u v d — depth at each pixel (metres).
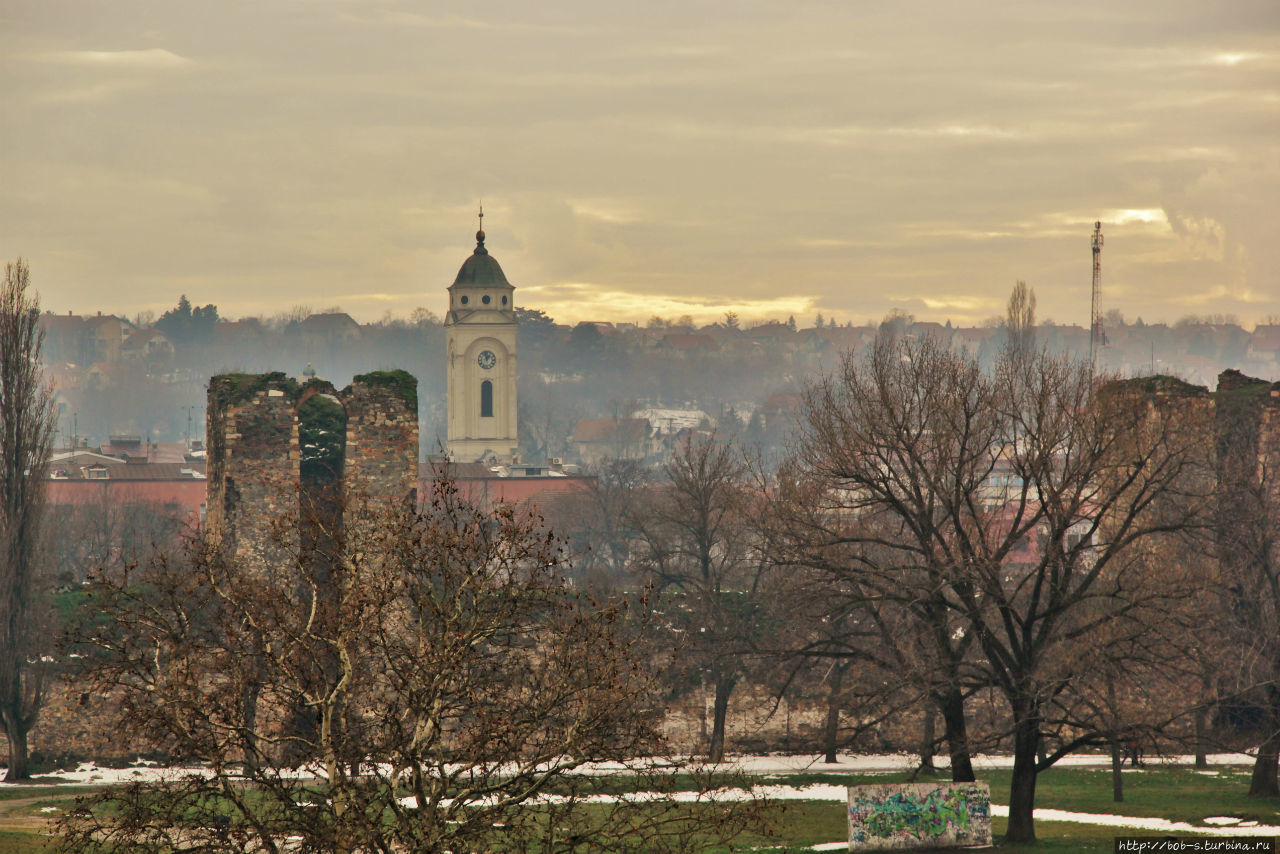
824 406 89.88
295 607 56.91
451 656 50.59
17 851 65.69
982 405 80.00
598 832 52.81
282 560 97.75
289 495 84.62
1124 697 98.31
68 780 97.44
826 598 84.12
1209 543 92.00
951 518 85.88
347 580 59.56
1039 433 77.44
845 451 80.69
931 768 83.94
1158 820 79.75
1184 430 84.69
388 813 56.12
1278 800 87.25
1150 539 93.69
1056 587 75.94
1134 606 74.00
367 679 53.25
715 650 99.88
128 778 95.88
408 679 51.66
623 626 87.25
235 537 98.62
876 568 80.00
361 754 51.25
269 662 52.62
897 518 99.81
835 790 91.56
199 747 49.25
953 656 78.38
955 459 79.19
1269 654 87.06
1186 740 76.00
